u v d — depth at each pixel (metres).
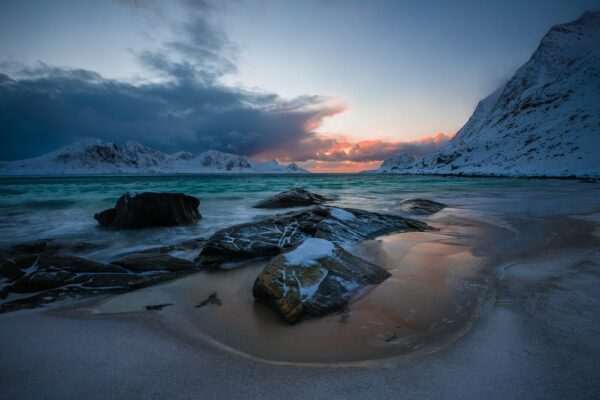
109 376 2.51
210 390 2.32
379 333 3.20
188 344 3.07
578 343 2.72
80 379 2.48
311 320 3.55
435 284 4.48
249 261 6.17
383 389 2.26
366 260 5.69
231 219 12.02
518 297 3.81
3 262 5.40
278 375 2.49
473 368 2.45
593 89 79.06
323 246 5.27
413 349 2.83
